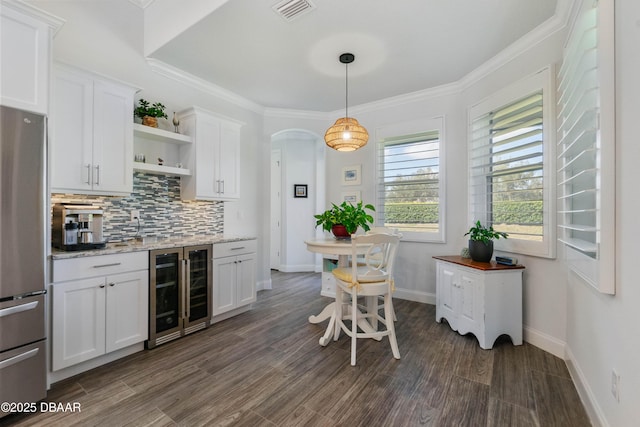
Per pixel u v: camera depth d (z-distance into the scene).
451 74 3.33
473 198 3.29
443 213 3.62
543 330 2.46
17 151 1.62
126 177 2.49
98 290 2.10
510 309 2.52
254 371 2.12
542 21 2.38
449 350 2.46
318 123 4.72
